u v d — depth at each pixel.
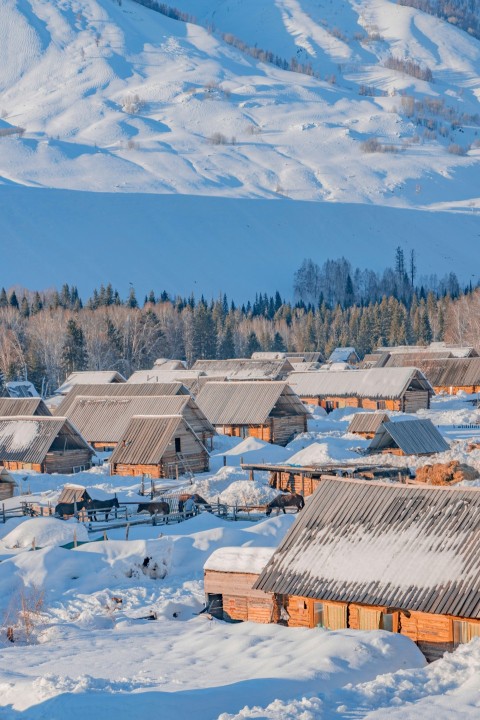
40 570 156.62
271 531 174.12
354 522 116.50
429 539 109.38
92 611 141.50
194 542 168.62
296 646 103.00
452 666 90.31
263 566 122.12
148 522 197.50
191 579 159.38
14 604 142.50
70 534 180.25
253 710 80.31
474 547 105.75
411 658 99.12
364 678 93.06
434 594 102.00
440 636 103.25
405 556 108.38
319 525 118.31
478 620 99.44
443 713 77.38
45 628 131.50
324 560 112.81
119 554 162.75
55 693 87.94
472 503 112.06
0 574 155.75
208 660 102.62
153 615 135.75
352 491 121.44
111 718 80.00
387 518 115.06
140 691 88.31
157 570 159.62
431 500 114.94
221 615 127.38
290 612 116.19
